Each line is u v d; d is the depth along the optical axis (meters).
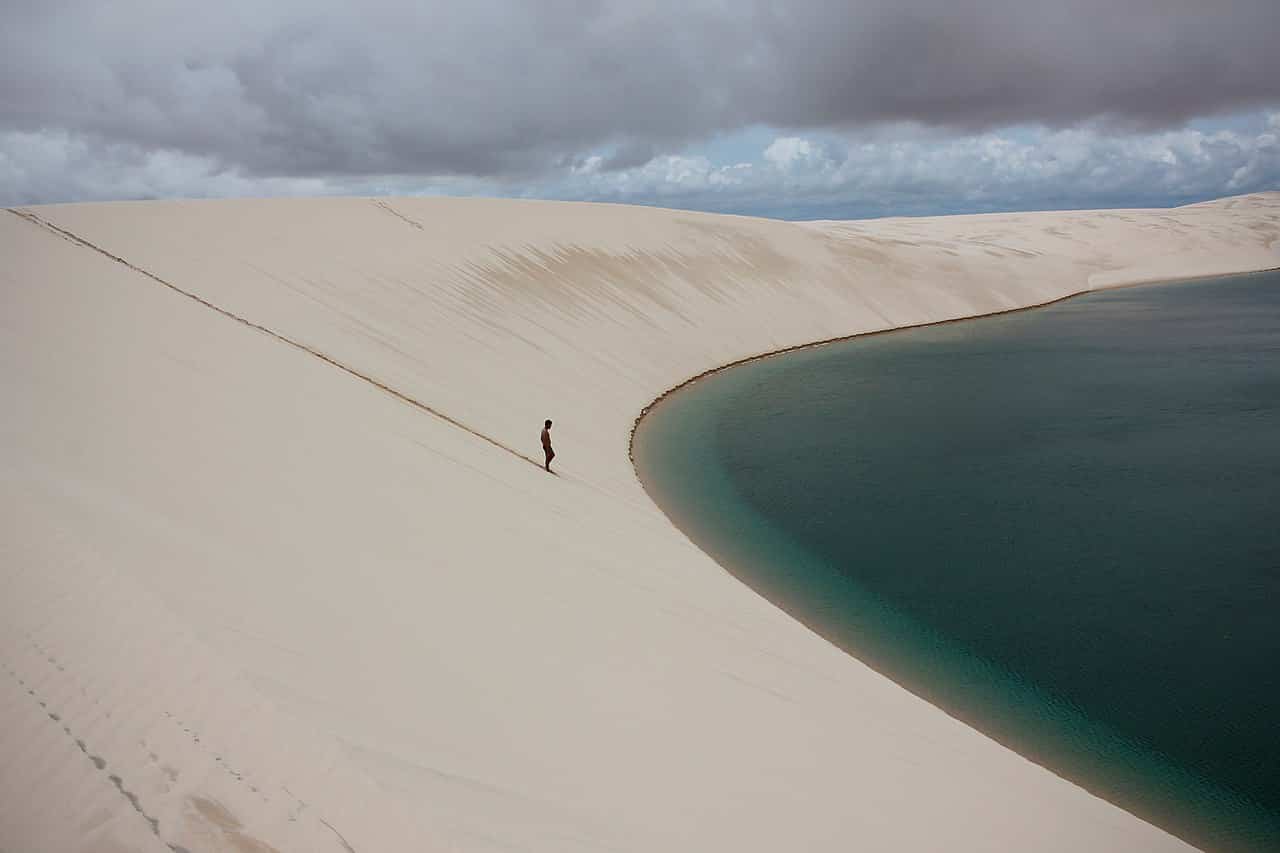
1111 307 61.06
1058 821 8.12
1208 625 12.93
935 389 32.00
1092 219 109.50
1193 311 57.19
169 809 3.75
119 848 3.45
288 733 4.52
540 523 12.27
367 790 4.26
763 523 17.25
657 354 33.22
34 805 3.59
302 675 5.28
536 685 6.83
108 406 9.95
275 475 9.52
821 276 52.47
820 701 9.37
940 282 59.22
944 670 11.52
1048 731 10.13
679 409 28.02
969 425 26.16
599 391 26.23
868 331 48.44
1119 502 18.73
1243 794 9.09
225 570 6.49
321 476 10.12
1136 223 103.75
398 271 27.09
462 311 26.33
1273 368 35.41
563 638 8.16
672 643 9.41
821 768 7.64
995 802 8.16
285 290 21.41
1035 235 97.31
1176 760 9.65
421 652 6.48
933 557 15.57
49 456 7.72
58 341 11.92
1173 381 33.09
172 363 12.71
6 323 11.90
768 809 6.48
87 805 3.65
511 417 20.11
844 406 28.98
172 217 25.09
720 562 14.93
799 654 10.91
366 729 4.94
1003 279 65.06
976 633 12.63
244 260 22.70
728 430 25.39
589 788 5.58
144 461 8.51
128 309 14.98
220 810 3.83
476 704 6.04
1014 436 24.70
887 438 24.55
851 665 11.12
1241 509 18.14
